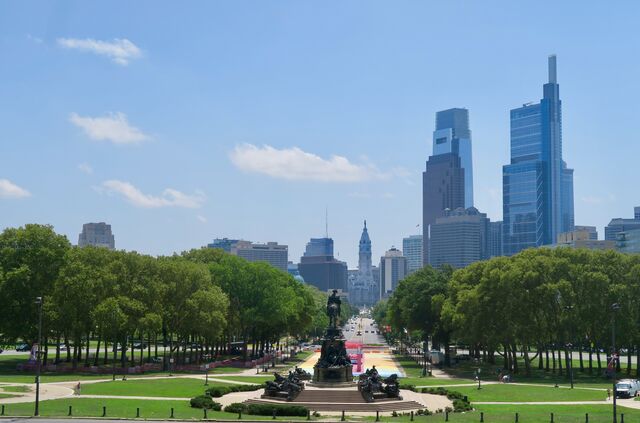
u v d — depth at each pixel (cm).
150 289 15225
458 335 16888
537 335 15088
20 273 14150
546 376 15225
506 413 9256
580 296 14538
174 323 16100
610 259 15362
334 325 11225
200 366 16212
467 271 18212
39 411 8700
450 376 15625
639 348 14788
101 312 13462
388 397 10156
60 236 15350
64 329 14875
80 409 8950
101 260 15550
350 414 9175
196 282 16312
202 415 8738
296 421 8356
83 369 14512
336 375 10812
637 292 14538
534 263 14938
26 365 14438
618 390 11206
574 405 10200
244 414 9012
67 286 14262
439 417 8788
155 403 9756
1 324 14325
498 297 15225
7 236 14938
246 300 18288
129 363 16688
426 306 19275
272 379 13812
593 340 15338
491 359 19362
